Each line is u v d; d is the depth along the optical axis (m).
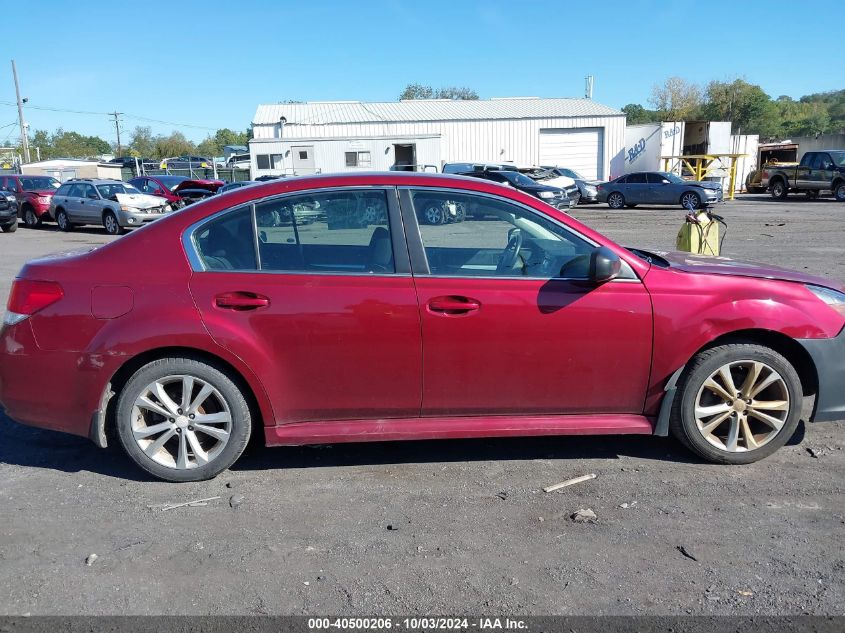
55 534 3.44
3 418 5.07
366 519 3.56
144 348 3.74
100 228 22.70
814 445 4.42
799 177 29.02
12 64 50.81
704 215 7.96
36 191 23.11
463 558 3.20
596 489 3.86
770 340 4.11
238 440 3.92
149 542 3.36
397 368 3.84
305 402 3.89
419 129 37.81
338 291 3.78
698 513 3.58
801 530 3.41
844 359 4.00
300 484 3.96
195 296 3.76
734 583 2.99
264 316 3.75
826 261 12.21
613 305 3.85
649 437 4.60
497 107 39.94
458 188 3.94
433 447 4.47
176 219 3.90
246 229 3.88
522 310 3.81
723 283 3.98
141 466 3.92
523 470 4.12
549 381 3.91
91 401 3.82
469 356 3.84
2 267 13.31
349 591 2.97
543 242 3.95
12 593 2.97
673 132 36.78
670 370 3.93
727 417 4.07
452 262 3.91
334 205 3.89
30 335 3.82
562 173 30.38
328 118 38.44
